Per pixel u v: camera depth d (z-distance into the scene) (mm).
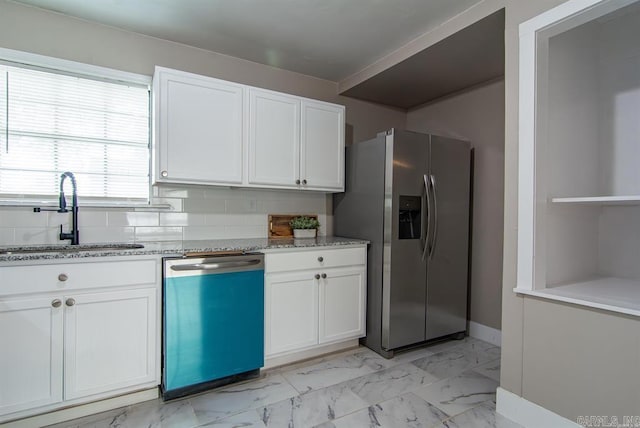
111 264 1857
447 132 3393
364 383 2254
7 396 1648
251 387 2188
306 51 2775
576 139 2061
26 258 1664
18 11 2154
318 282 2543
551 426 1757
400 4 2150
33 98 2232
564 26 1739
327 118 2910
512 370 1922
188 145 2314
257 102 2576
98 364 1835
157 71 2217
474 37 2334
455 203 2920
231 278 2172
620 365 1542
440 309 2871
